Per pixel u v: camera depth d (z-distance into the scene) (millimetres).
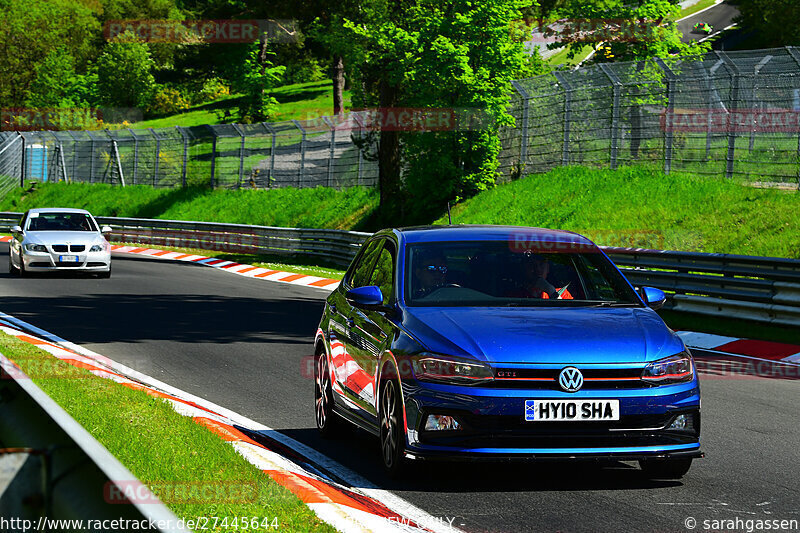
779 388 32688
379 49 94312
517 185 94812
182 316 51688
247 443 21984
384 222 107938
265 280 80062
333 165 130625
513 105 100000
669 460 19766
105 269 76000
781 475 20547
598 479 19984
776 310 45844
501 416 18281
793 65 72438
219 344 41469
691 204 75062
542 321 19766
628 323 19953
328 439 24422
